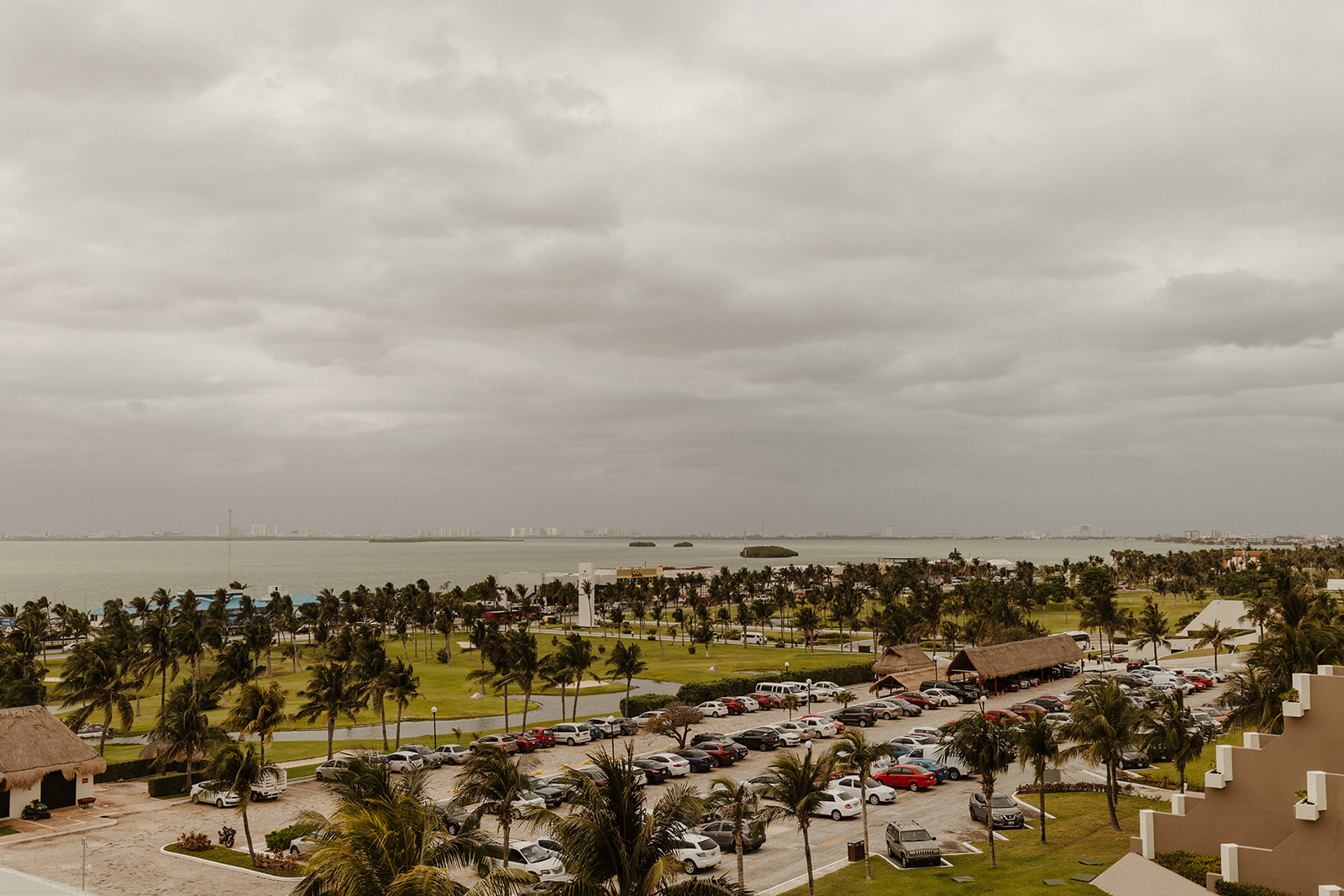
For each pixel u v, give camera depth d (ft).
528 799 161.48
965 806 170.30
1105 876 117.29
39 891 101.04
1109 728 144.87
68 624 516.32
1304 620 241.55
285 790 199.72
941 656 434.30
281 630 561.43
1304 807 99.19
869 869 131.95
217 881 135.85
